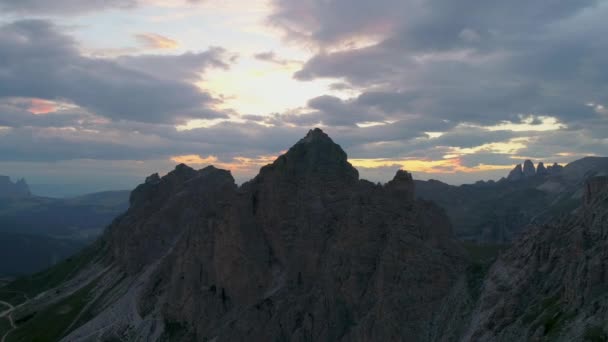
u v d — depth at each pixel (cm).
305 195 13512
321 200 13312
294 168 14225
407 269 10231
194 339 13700
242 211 14212
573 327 6519
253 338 11525
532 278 8269
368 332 9819
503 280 8750
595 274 6862
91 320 18788
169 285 16750
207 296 14050
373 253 11288
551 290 7819
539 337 6912
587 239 7775
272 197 14038
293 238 13438
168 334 14512
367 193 12256
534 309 7625
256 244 13862
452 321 9056
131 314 17275
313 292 11669
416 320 9588
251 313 11931
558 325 6794
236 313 12975
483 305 8544
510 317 7881
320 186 13562
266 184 14412
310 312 11219
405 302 9812
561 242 8475
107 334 16650
